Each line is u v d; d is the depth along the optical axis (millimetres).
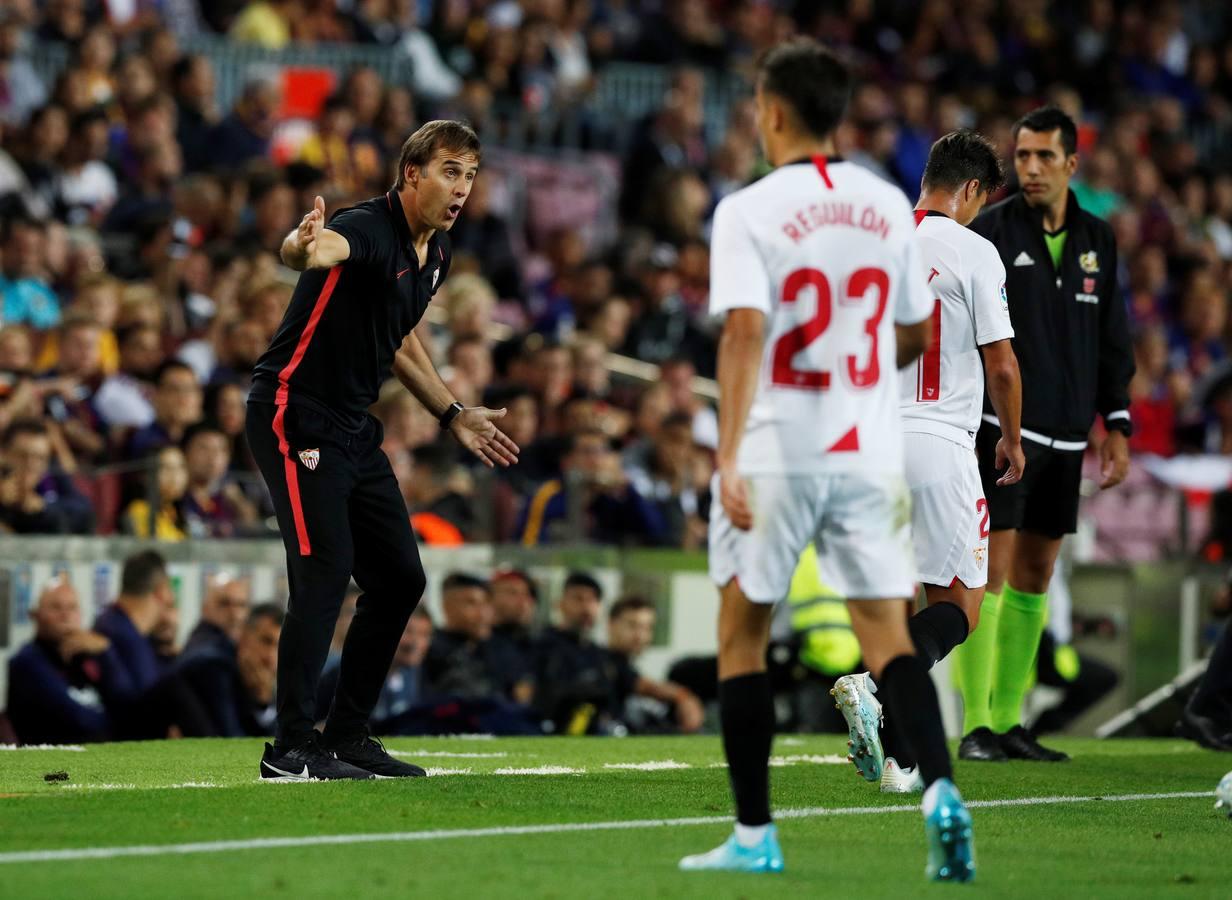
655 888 14461
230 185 45156
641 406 43594
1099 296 26062
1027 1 76812
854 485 15172
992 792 21875
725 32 70438
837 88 15438
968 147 23031
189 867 14969
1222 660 28953
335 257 19688
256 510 35062
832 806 20125
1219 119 77062
